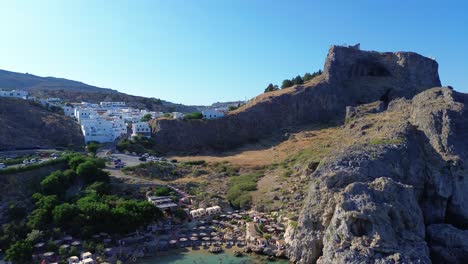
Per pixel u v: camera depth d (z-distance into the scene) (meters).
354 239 62.06
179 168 128.12
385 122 106.38
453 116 89.19
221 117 182.50
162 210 91.31
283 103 190.50
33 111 157.88
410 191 70.25
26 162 106.88
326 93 192.88
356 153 81.19
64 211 78.38
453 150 84.50
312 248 69.44
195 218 92.69
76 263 68.38
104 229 79.75
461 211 80.00
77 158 104.38
